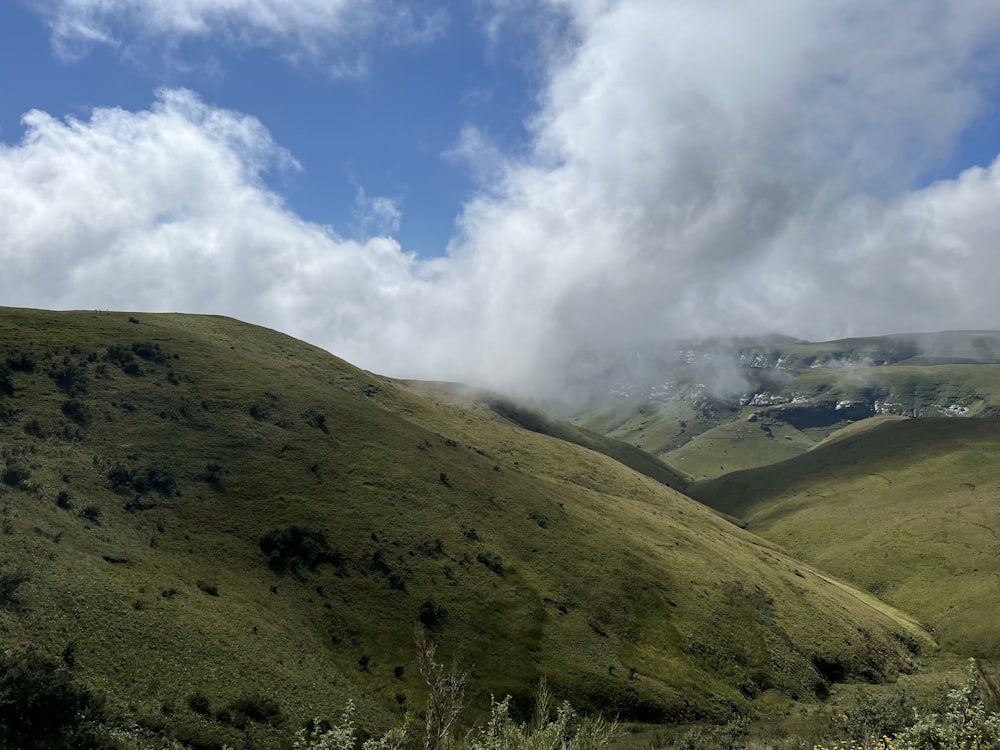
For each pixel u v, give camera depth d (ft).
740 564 352.49
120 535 173.68
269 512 217.77
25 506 161.58
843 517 575.38
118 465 206.80
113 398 242.99
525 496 316.19
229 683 125.18
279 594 182.80
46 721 84.99
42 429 206.59
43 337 268.21
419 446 313.94
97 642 117.50
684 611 265.13
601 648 220.23
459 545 247.09
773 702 228.63
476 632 203.92
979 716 49.37
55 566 136.98
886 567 451.53
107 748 85.76
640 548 312.50
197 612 147.33
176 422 246.27
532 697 183.73
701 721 200.34
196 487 214.90
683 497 563.07
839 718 114.52
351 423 304.30
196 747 100.22
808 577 389.80
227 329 426.51
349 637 179.73
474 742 47.96
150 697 108.88
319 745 47.73
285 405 292.40
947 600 383.65
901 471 650.84
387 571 214.28
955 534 459.32
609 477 482.69
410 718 47.14
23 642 106.83
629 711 194.08
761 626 277.44
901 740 51.98
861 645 296.92
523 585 238.48
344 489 250.16
